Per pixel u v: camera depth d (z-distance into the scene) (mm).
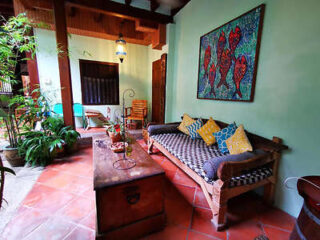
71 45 4254
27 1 2812
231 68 2182
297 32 1465
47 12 3291
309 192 908
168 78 3777
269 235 1372
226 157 1480
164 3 3332
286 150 1614
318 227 858
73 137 2828
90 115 4293
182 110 3494
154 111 4871
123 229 1272
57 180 2090
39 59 3947
